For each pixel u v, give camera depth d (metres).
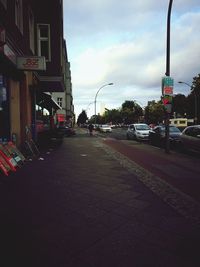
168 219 5.25
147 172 10.06
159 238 4.43
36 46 19.73
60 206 5.93
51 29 19.81
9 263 3.65
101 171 10.05
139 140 28.27
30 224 4.95
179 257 3.82
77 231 4.66
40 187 7.48
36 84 18.62
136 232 4.64
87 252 3.95
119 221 5.13
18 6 15.15
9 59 11.13
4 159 9.60
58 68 19.86
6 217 5.28
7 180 8.28
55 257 3.81
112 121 140.12
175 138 21.30
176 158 14.26
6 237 4.43
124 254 3.89
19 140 15.33
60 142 22.48
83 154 15.16
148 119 99.62
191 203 6.27
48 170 9.98
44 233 4.58
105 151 17.06
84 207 5.90
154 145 23.16
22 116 16.30
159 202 6.33
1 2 10.97
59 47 19.89
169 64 16.88
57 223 5.00
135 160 13.27
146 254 3.90
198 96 66.00
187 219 5.26
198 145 16.39
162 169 10.80
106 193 7.03
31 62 13.23
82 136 40.03
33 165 11.05
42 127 24.27
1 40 9.67
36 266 3.57
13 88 14.05
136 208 5.88
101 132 59.62
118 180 8.58
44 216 5.34
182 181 8.61
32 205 5.98
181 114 96.31
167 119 16.72
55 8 19.83
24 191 7.07
